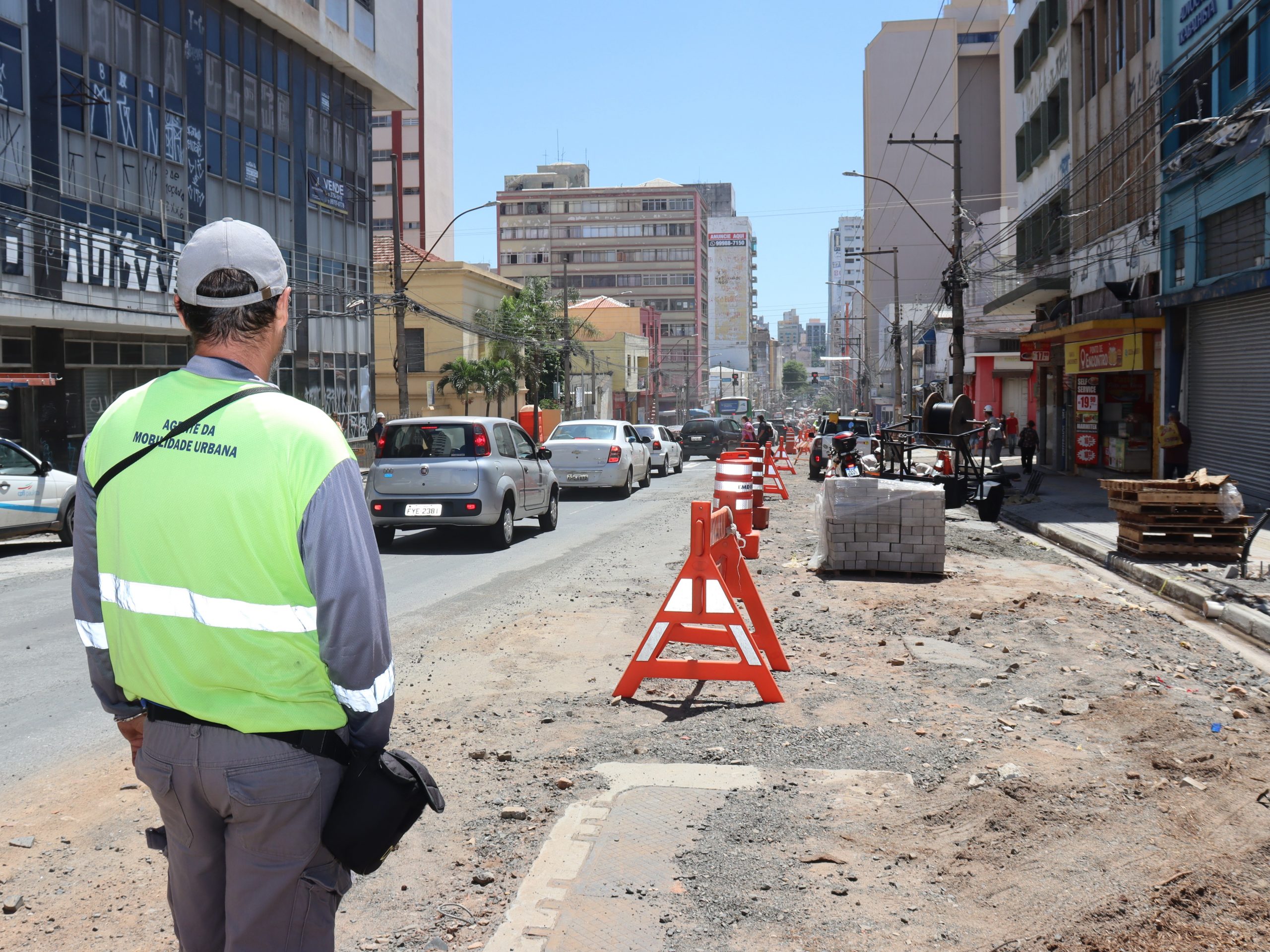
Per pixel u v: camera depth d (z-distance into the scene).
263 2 30.53
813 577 11.08
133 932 3.47
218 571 1.91
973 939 3.32
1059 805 4.40
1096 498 22.20
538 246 143.62
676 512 19.11
